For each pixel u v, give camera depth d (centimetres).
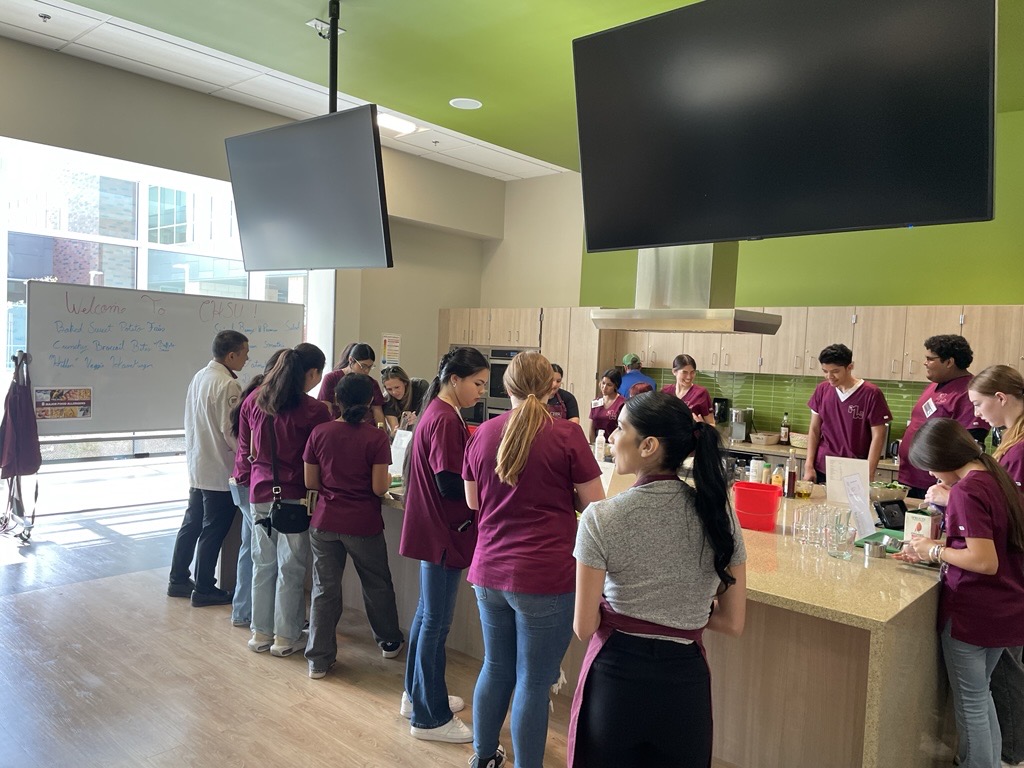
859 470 315
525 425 214
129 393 563
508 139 541
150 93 558
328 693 312
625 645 159
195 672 327
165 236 776
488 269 864
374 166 324
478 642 353
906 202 215
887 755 205
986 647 223
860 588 220
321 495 326
